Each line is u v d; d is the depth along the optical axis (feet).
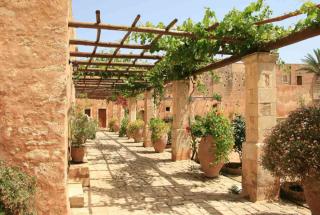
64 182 12.79
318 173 13.60
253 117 19.61
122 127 67.51
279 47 18.07
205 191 21.83
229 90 100.58
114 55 24.32
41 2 12.78
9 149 12.49
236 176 26.68
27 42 12.67
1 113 12.48
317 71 79.66
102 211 17.30
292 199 19.21
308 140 14.30
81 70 32.78
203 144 25.64
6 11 12.54
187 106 34.30
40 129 12.69
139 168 30.19
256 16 18.38
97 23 16.62
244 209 17.75
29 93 12.66
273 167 15.67
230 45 19.77
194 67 30.60
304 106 16.35
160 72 33.91
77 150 23.61
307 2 14.64
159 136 41.34
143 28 17.25
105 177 26.09
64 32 12.92
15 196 10.59
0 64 12.47
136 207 18.12
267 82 19.43
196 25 18.06
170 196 20.54
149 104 48.65
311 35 15.44
